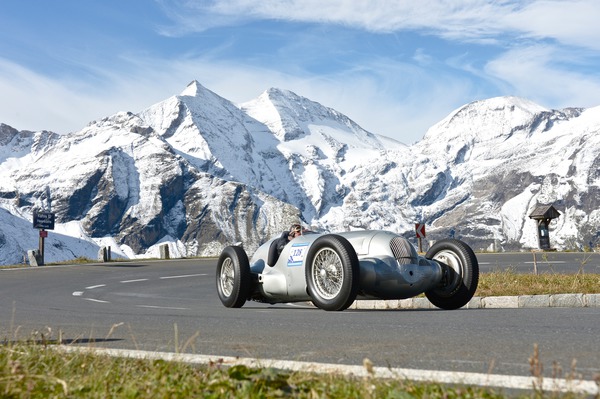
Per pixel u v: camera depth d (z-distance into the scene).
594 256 35.09
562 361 4.98
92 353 5.29
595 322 7.28
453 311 9.79
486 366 4.93
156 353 5.63
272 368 4.39
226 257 12.07
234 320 8.92
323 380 4.17
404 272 10.34
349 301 9.98
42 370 4.63
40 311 11.66
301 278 10.89
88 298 16.06
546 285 13.05
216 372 4.49
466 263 10.94
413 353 5.62
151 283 23.56
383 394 3.76
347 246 10.10
